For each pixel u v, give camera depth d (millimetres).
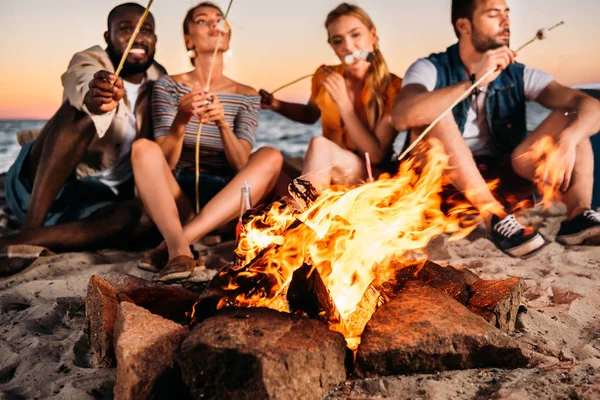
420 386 1653
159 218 3033
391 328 1754
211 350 1521
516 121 3525
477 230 3633
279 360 1508
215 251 3441
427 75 3523
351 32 3729
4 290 2818
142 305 2068
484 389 1651
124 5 3553
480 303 2041
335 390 1639
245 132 3674
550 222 3748
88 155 3635
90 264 3246
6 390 1824
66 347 2076
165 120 3514
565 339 2074
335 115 3916
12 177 3768
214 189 3646
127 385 1575
